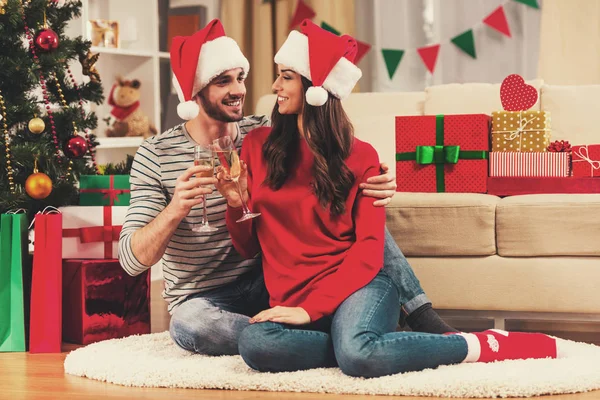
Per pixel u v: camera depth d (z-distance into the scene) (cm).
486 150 295
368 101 353
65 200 284
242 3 463
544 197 272
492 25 423
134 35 434
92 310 268
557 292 268
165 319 308
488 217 272
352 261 212
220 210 238
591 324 292
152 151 240
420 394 194
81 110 299
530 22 418
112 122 434
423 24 439
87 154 300
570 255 268
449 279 277
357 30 450
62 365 239
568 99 322
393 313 213
